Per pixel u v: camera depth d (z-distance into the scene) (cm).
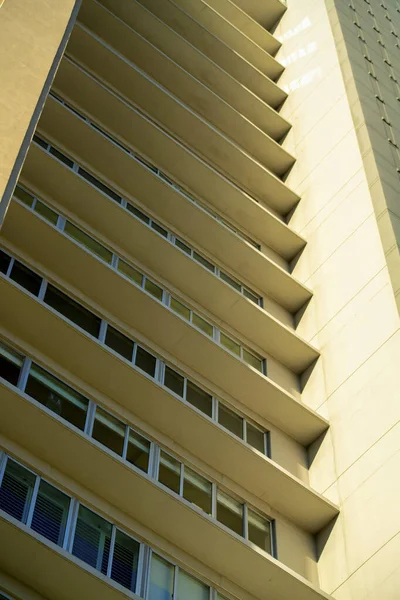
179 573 2086
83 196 2786
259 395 2720
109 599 1784
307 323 3136
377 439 2519
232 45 4488
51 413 2003
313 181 3669
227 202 3438
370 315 2852
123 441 2272
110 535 2009
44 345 2281
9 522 1709
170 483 2292
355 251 3125
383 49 4416
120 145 3309
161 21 4084
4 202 1430
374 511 2372
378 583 2217
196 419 2392
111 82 3544
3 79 1619
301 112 4112
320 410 2803
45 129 3016
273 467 2450
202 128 3647
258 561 2155
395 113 3809
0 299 2242
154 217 3125
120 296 2584
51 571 1756
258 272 3225
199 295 2928
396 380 2583
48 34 1834
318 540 2486
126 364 2330
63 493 1991
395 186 3272
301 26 4681
